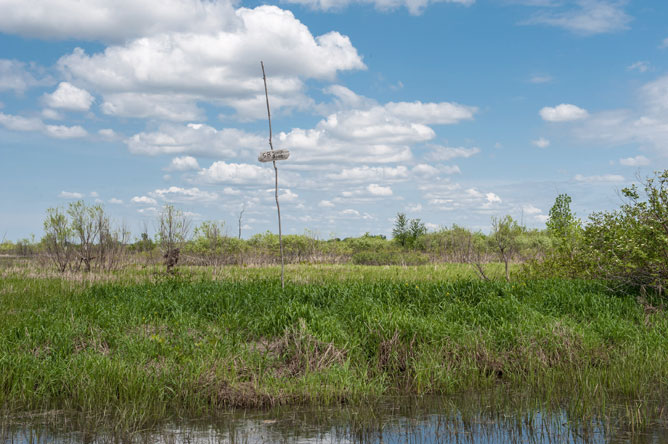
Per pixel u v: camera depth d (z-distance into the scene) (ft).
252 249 88.28
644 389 20.80
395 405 19.69
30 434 16.34
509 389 21.65
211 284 40.50
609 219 39.40
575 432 16.52
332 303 32.50
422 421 17.84
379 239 125.18
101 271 57.47
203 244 74.23
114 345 24.99
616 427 16.87
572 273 43.47
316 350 23.67
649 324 29.25
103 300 35.06
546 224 68.64
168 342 24.75
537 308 31.73
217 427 17.16
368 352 24.97
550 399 20.06
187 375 20.85
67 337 24.95
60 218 60.64
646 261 34.71
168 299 33.32
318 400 20.11
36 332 25.61
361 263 89.71
